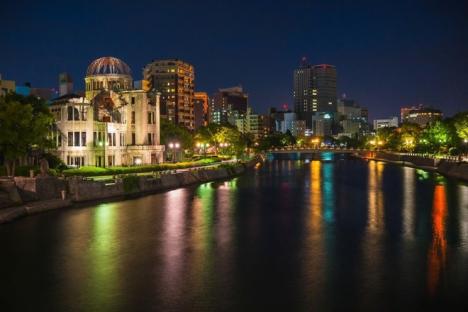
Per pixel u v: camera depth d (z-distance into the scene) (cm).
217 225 5875
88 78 12838
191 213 6688
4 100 8494
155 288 3644
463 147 15912
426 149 18688
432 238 5169
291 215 6575
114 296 3491
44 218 6191
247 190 9525
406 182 11000
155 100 12744
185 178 10475
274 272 4006
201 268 4119
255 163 19050
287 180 11775
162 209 7000
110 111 11800
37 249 4684
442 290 3578
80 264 4216
